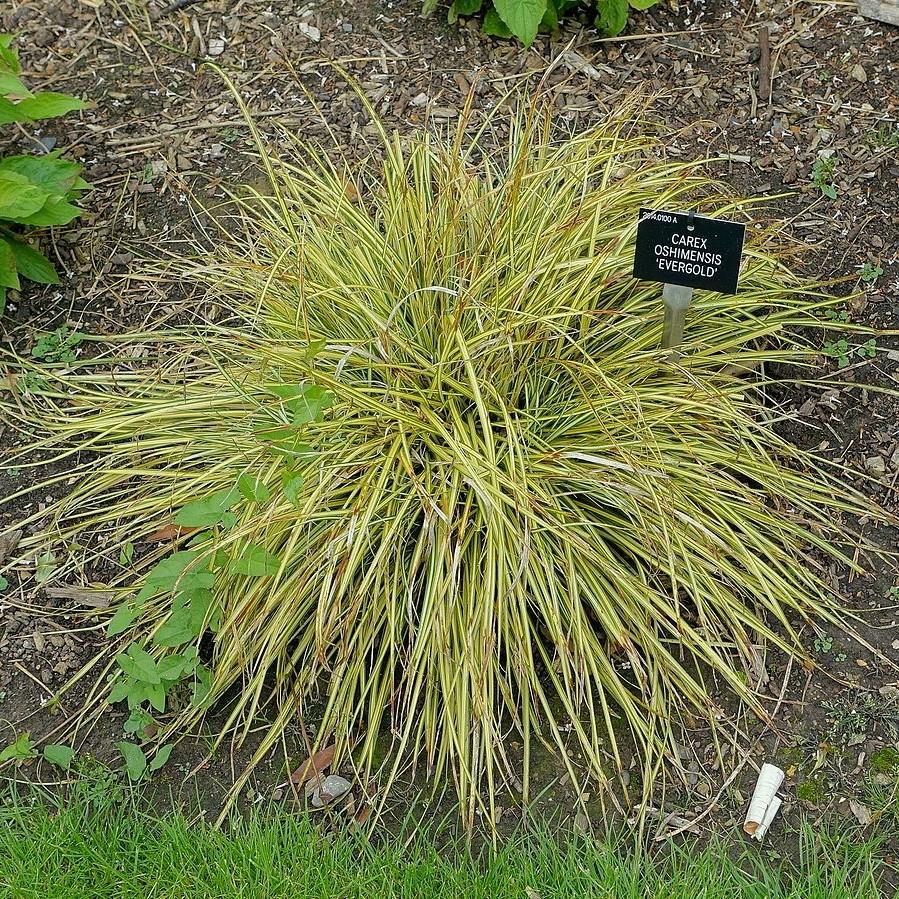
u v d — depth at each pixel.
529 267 2.74
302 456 2.56
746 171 3.62
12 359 3.35
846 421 3.09
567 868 2.33
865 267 3.36
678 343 2.77
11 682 2.71
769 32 4.03
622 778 2.51
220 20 4.18
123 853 2.40
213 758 2.57
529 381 2.79
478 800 2.46
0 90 3.15
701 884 2.30
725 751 2.54
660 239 2.53
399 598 2.63
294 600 2.56
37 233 3.62
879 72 3.86
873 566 2.82
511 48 4.01
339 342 2.74
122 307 3.45
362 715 2.63
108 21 4.18
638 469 2.44
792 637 2.65
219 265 3.16
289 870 2.34
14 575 2.90
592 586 2.59
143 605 2.67
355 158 3.70
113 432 3.06
